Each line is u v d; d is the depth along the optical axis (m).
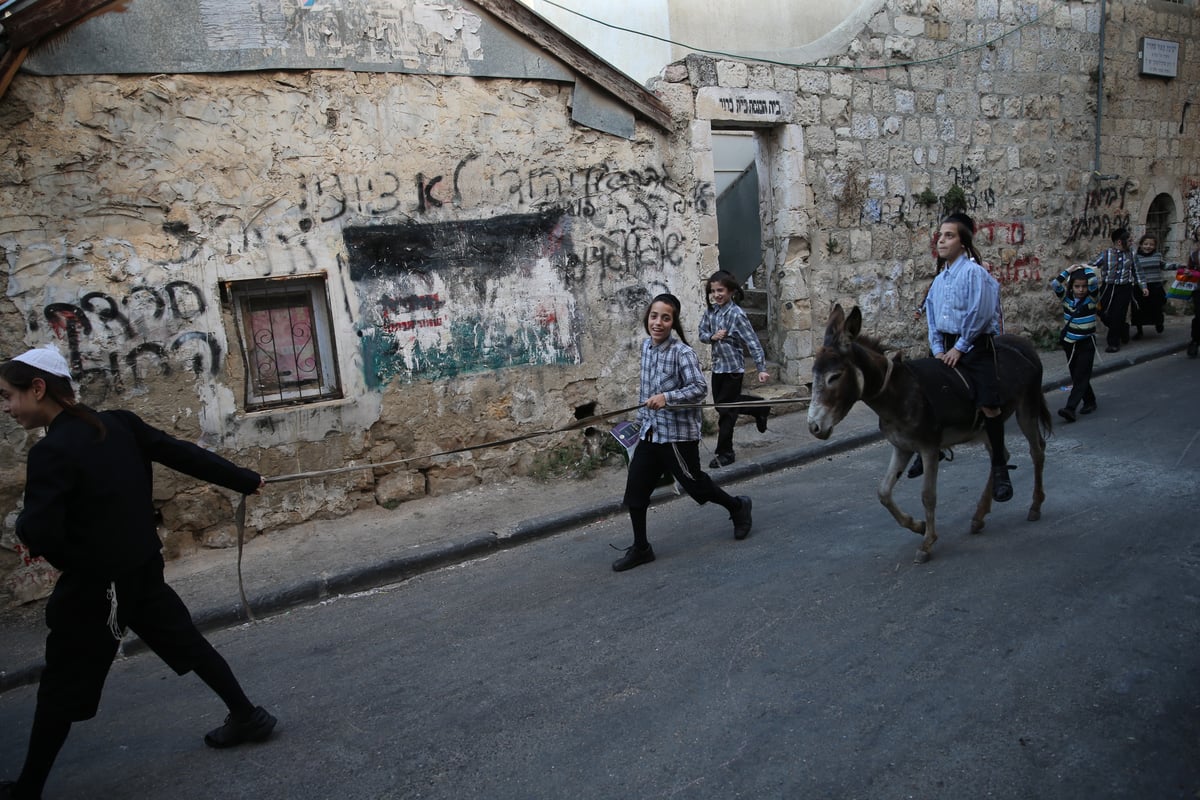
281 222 6.84
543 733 3.75
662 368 5.58
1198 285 11.70
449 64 7.40
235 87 6.58
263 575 6.13
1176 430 8.09
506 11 7.54
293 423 7.02
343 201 7.05
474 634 4.94
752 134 10.48
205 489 6.71
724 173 12.05
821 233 10.41
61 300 6.12
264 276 6.81
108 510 3.29
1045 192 12.80
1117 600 4.58
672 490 7.49
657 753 3.51
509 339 7.93
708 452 8.55
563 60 7.87
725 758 3.43
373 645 4.96
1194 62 14.66
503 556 6.43
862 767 3.30
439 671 4.49
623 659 4.39
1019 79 12.20
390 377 7.39
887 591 4.94
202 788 3.57
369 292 7.23
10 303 5.97
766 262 10.52
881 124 10.80
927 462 5.21
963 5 11.41
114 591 3.32
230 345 6.76
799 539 6.02
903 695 3.80
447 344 7.63
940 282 5.54
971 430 5.45
